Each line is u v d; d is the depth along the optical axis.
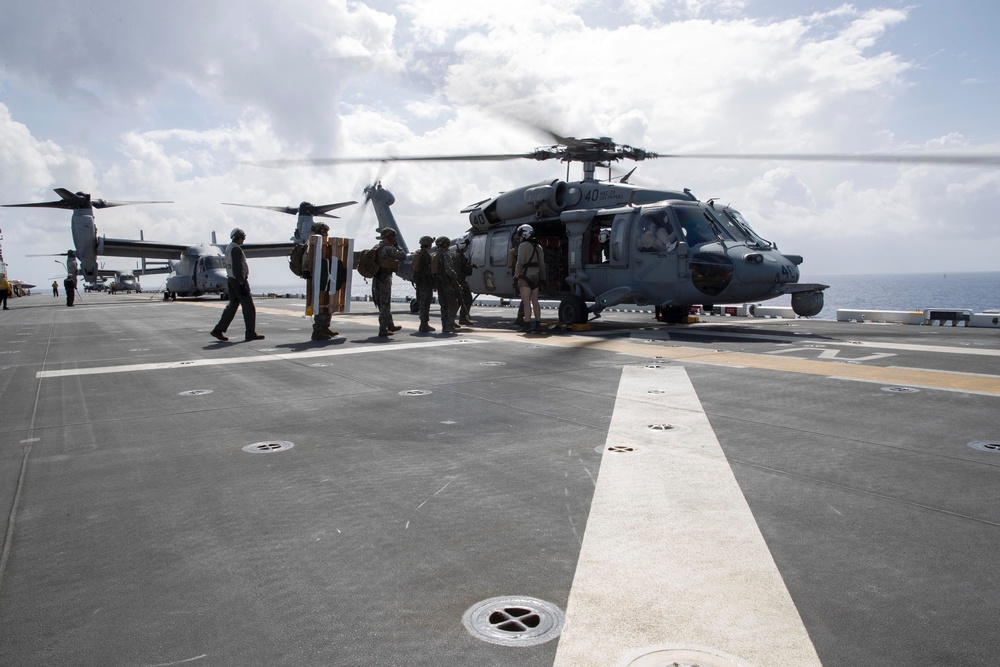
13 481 3.61
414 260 12.09
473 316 17.69
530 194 13.66
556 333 11.91
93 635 2.01
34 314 23.09
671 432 4.43
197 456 4.04
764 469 3.57
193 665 1.84
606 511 2.98
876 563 2.41
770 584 2.26
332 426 4.78
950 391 5.81
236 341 11.15
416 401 5.65
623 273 12.40
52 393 6.43
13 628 2.06
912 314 14.09
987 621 2.01
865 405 5.25
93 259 34.28
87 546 2.69
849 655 1.84
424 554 2.55
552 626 2.01
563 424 4.71
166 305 29.25
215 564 2.50
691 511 2.96
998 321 12.77
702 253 11.36
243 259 10.99
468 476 3.53
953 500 3.06
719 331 12.16
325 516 2.98
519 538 2.69
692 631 1.97
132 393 6.32
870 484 3.30
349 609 2.13
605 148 13.14
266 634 1.99
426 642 1.93
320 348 9.75
